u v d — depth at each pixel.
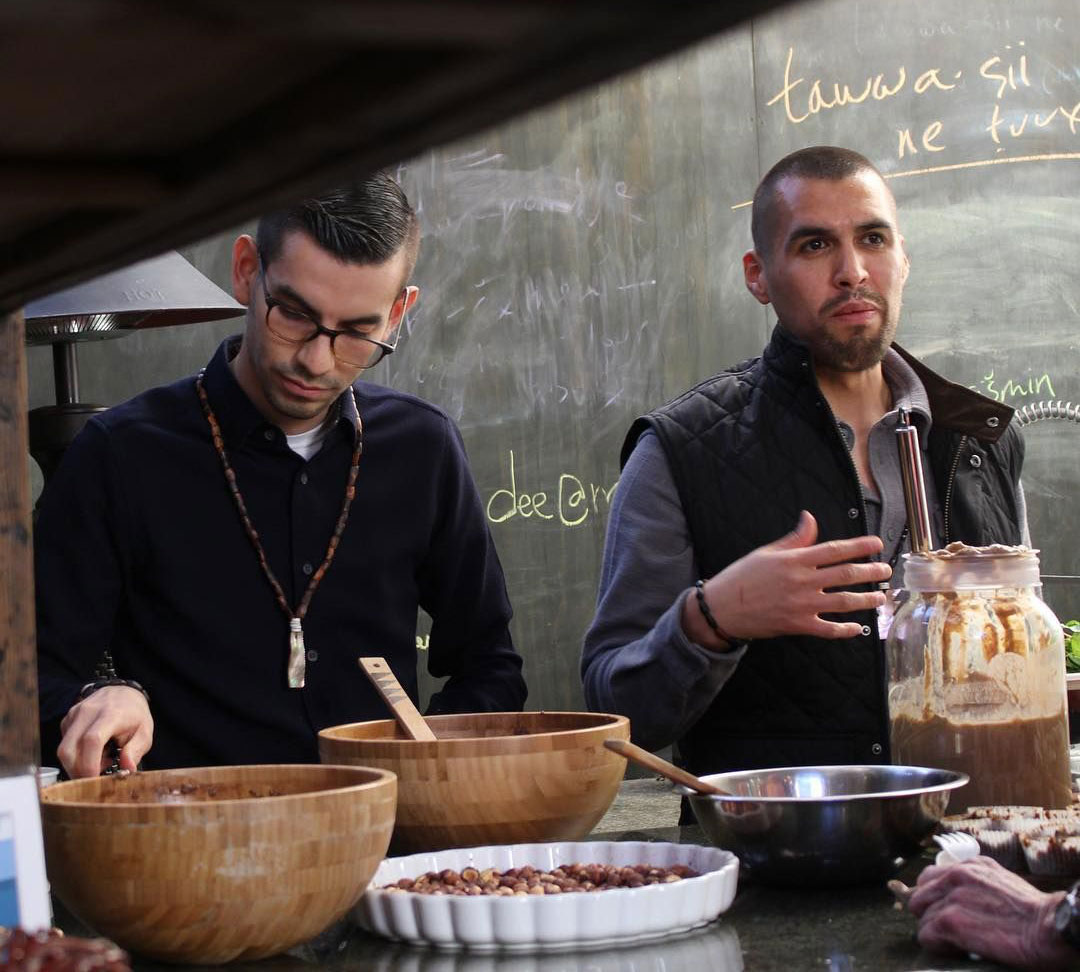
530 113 0.32
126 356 3.72
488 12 0.27
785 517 1.89
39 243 0.49
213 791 1.09
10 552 0.93
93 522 1.80
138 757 1.32
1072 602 4.59
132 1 0.27
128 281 2.37
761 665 1.87
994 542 1.97
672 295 4.41
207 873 0.91
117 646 1.86
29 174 0.39
